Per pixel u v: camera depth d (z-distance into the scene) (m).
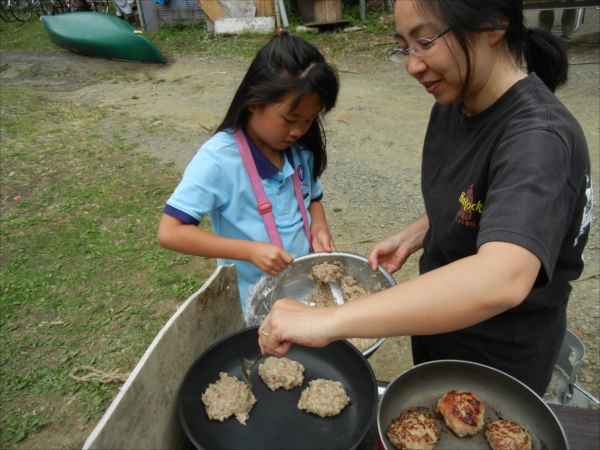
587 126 4.99
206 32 10.02
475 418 1.06
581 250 1.20
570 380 1.72
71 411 2.54
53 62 8.98
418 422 1.07
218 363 1.32
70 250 3.76
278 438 1.18
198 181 1.60
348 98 6.44
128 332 2.99
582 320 2.81
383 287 1.62
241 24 9.68
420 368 1.15
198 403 1.22
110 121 6.24
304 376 1.35
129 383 0.96
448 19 0.91
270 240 1.76
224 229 1.82
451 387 1.16
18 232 4.00
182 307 1.16
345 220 3.96
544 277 0.87
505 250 0.81
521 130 0.94
